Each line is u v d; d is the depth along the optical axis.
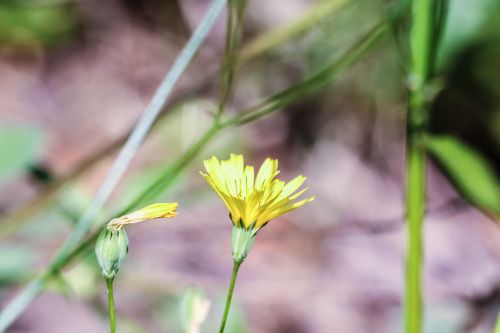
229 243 0.49
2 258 0.31
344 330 0.46
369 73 0.58
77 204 0.31
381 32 0.25
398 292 0.49
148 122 0.25
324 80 0.26
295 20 0.30
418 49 0.25
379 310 0.48
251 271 0.48
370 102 0.60
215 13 0.25
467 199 0.25
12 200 0.44
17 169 0.30
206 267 0.47
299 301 0.47
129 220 0.20
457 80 0.40
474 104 0.51
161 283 0.40
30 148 0.30
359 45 0.25
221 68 0.26
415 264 0.24
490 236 0.55
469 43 0.31
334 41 0.54
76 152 0.57
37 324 0.39
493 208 0.24
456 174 0.25
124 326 0.35
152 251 0.46
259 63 0.58
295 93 0.26
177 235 0.48
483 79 0.38
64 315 0.40
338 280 0.49
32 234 0.34
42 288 0.25
